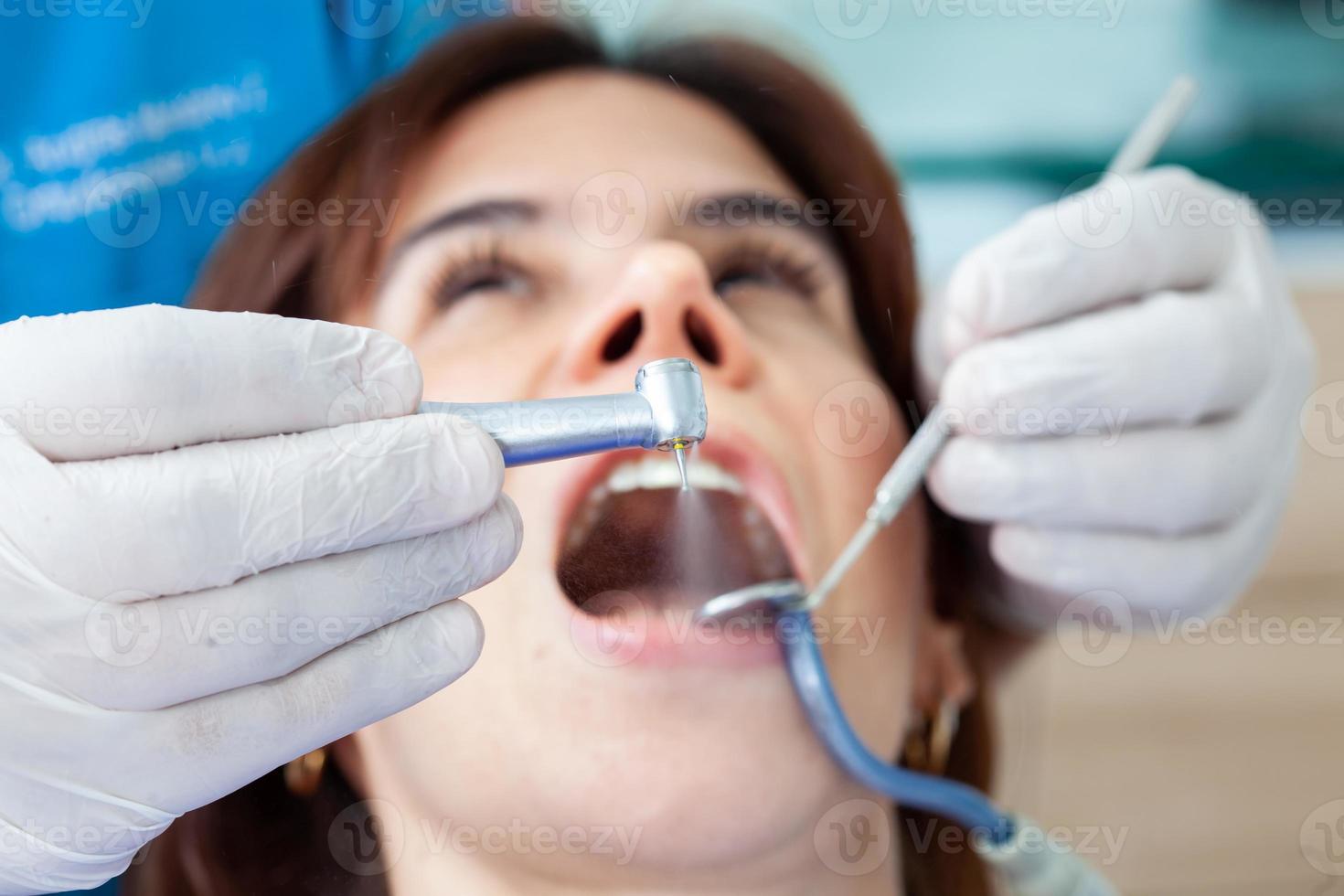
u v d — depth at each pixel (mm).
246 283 929
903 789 832
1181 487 945
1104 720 1387
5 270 1269
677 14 1002
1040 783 1313
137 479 590
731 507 815
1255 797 1297
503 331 848
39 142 1250
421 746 794
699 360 833
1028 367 897
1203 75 2033
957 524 1070
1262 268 1013
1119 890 1222
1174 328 909
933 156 1871
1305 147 2057
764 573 815
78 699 613
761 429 819
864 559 874
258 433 632
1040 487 934
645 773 759
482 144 908
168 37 1235
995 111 1878
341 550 635
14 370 589
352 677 658
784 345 895
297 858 887
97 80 1238
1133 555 987
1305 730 1348
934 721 1045
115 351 590
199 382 604
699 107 965
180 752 634
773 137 978
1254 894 1196
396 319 873
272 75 1243
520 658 778
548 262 870
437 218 879
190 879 938
